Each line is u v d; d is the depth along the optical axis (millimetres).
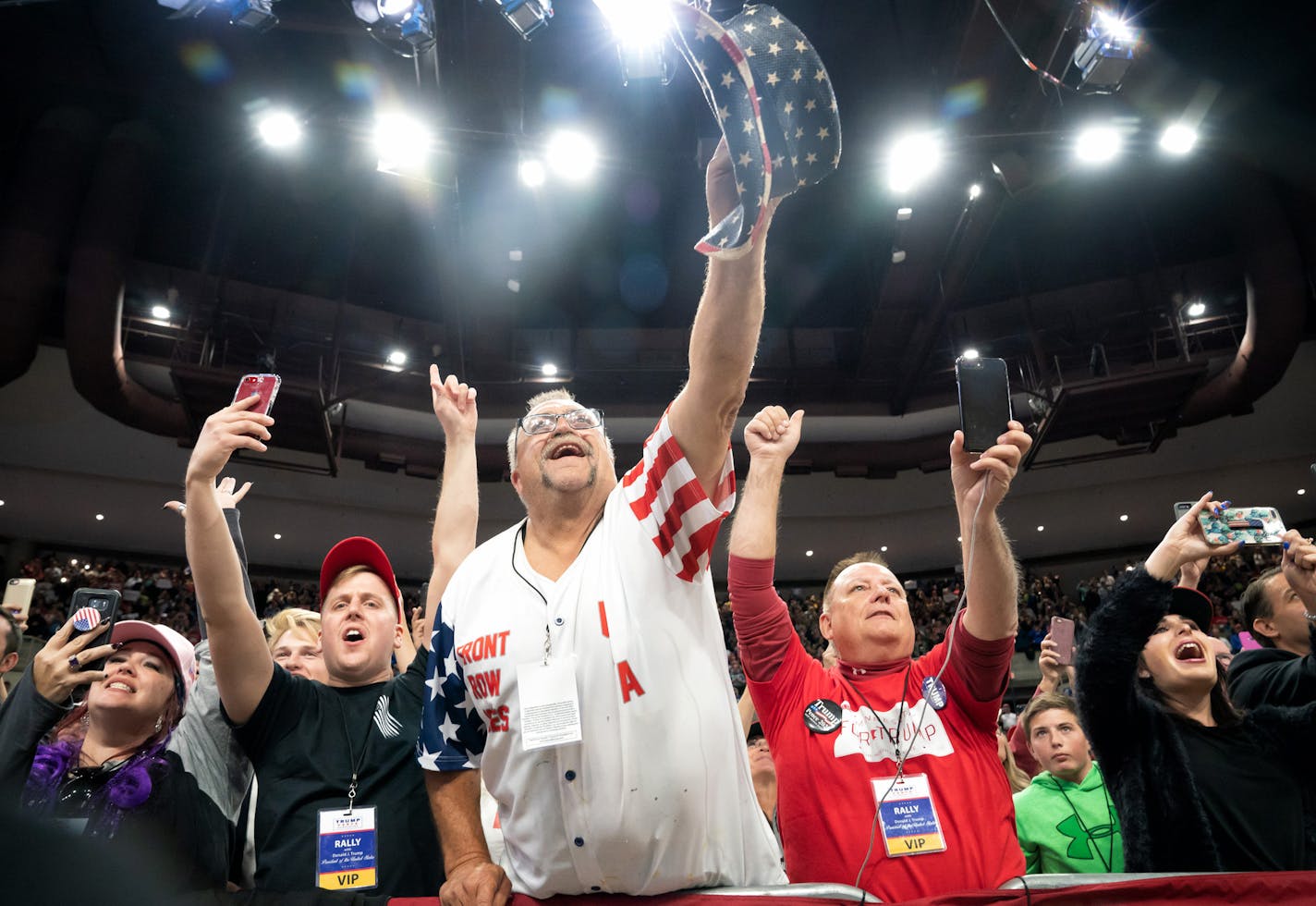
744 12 1539
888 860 2127
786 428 2656
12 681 11062
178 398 12766
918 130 10461
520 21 4801
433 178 9945
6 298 11547
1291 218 12961
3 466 15484
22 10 11070
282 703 2393
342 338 15398
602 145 11969
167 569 16531
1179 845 2289
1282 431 16406
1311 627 2641
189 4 5703
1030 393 13812
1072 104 9680
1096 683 2479
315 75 11742
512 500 17656
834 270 16016
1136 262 15438
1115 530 18516
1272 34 10750
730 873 1664
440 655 1883
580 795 1637
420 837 2270
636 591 1717
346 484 17250
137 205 12266
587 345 16438
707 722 1671
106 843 451
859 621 2555
